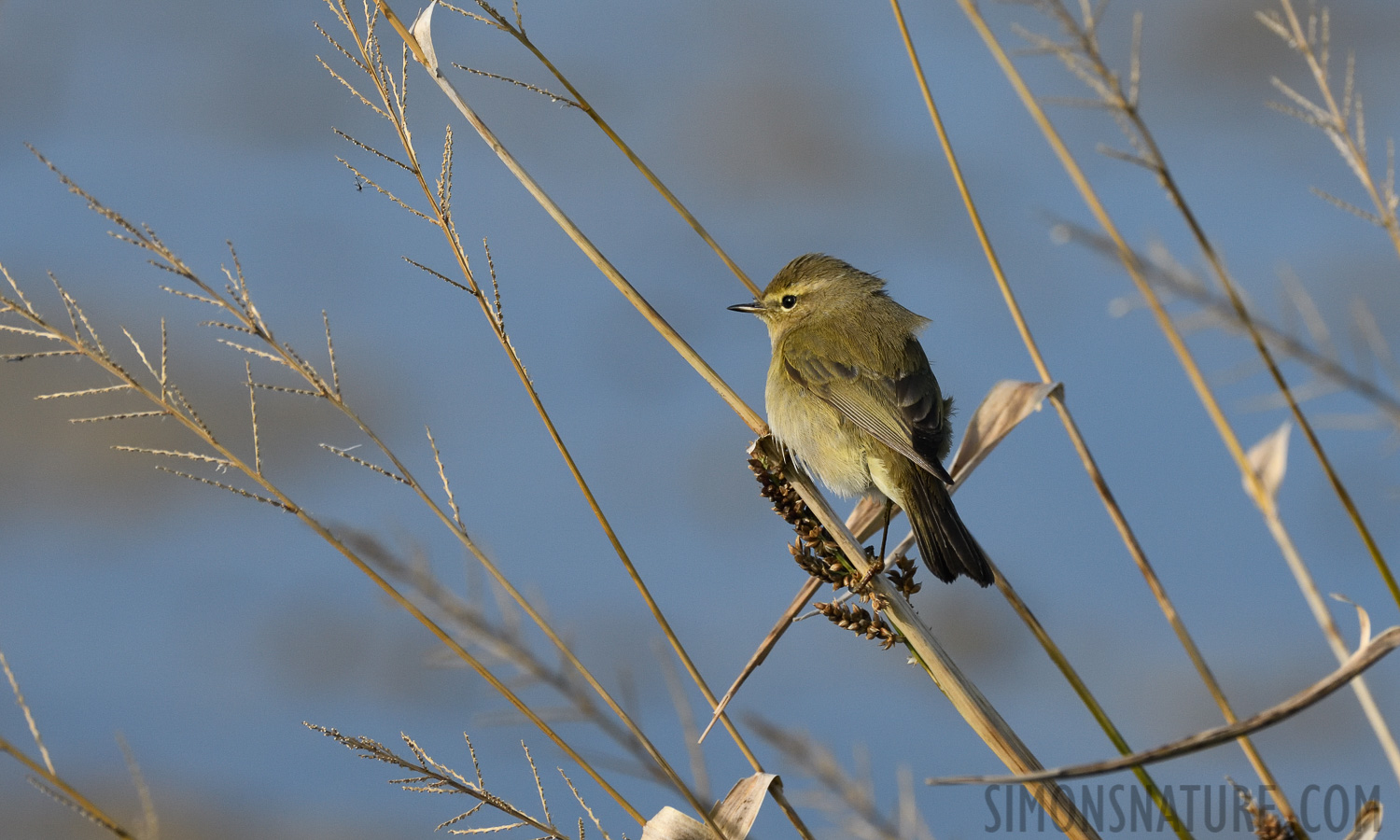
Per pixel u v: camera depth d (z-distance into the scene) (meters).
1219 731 5.77
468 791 6.91
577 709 7.76
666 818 7.33
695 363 8.00
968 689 7.49
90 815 6.19
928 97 9.03
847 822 7.54
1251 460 8.59
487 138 8.09
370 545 8.31
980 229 9.09
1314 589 8.02
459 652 6.81
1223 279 8.20
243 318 6.80
